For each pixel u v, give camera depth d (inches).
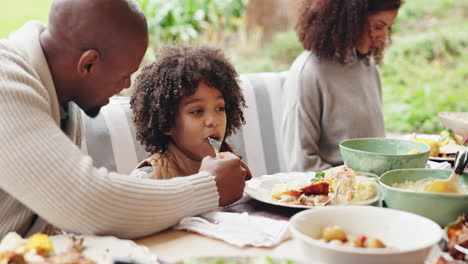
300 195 48.5
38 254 32.7
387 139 62.5
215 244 39.3
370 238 36.3
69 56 44.7
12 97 38.0
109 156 73.6
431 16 260.2
